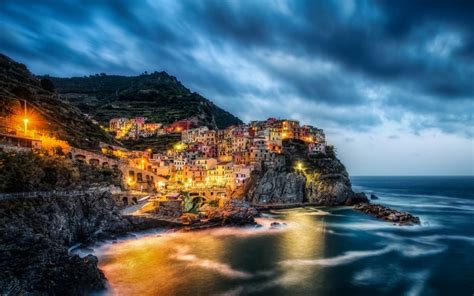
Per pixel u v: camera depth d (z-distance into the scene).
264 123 190.62
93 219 65.81
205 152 165.12
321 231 82.44
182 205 90.62
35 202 52.25
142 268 52.78
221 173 134.88
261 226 86.00
